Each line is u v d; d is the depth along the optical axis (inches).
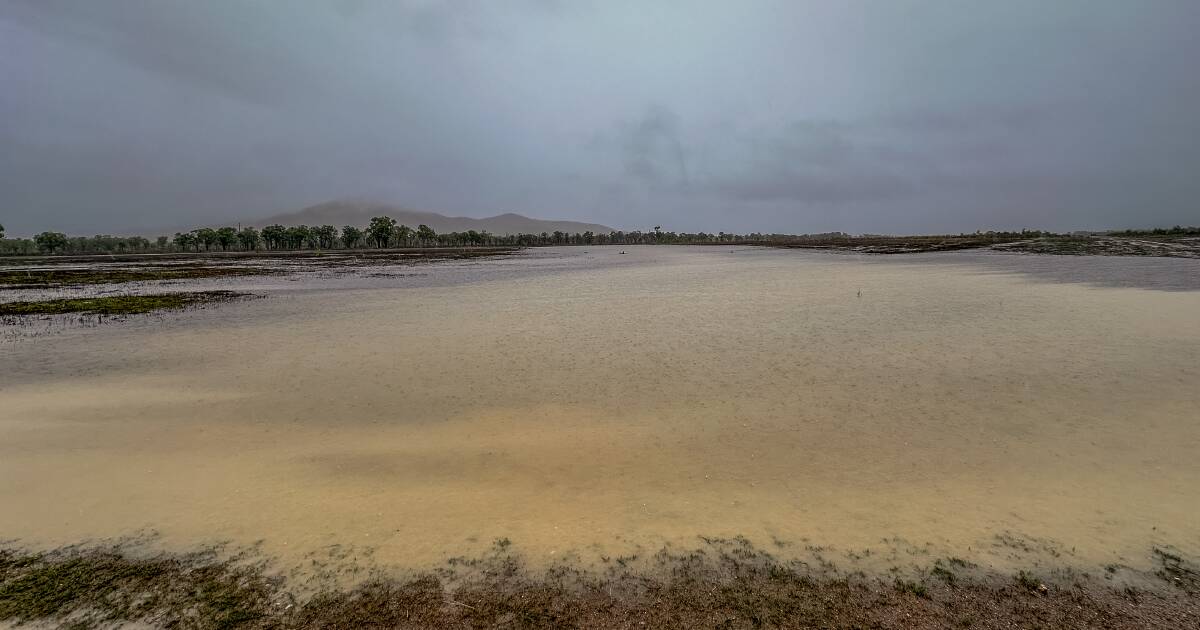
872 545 167.8
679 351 434.6
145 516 187.9
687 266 1605.6
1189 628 133.7
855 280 1007.6
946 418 274.4
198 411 301.7
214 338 508.7
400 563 161.0
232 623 137.7
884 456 230.8
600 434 261.6
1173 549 162.9
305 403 315.3
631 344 464.4
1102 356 385.1
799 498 197.0
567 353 434.6
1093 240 2201.0
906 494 198.4
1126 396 300.4
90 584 152.4
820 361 393.1
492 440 256.1
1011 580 151.1
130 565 160.9
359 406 309.4
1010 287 822.5
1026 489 200.2
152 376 376.5
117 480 215.5
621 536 174.1
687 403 306.3
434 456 237.9
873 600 144.4
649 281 1098.7
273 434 266.8
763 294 816.3
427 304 754.8
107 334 533.0
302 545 169.9
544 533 176.1
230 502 197.2
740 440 251.3
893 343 445.4
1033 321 528.1
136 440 258.5
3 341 502.9
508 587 150.5
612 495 201.2
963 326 511.2
